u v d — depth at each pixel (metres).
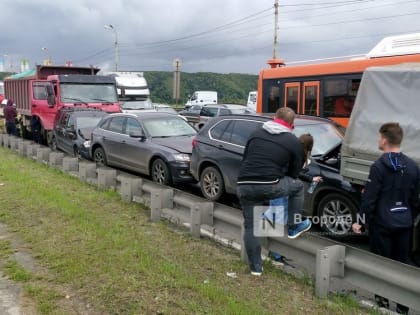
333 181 6.91
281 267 5.45
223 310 4.30
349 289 4.82
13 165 13.22
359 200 6.67
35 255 5.76
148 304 4.44
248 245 5.18
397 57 10.73
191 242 6.40
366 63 11.43
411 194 4.66
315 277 4.82
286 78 13.88
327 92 12.57
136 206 8.34
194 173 9.71
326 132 8.27
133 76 29.05
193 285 4.81
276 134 4.95
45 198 8.65
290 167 5.00
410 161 4.64
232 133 9.01
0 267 5.43
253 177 4.93
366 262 4.44
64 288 4.85
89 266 5.35
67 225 7.02
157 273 5.15
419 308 4.05
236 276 5.20
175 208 7.34
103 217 7.58
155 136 11.19
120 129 12.13
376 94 5.62
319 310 4.42
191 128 11.86
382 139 4.66
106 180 9.66
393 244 4.78
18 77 22.98
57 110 17.77
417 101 5.20
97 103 18.19
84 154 13.71
